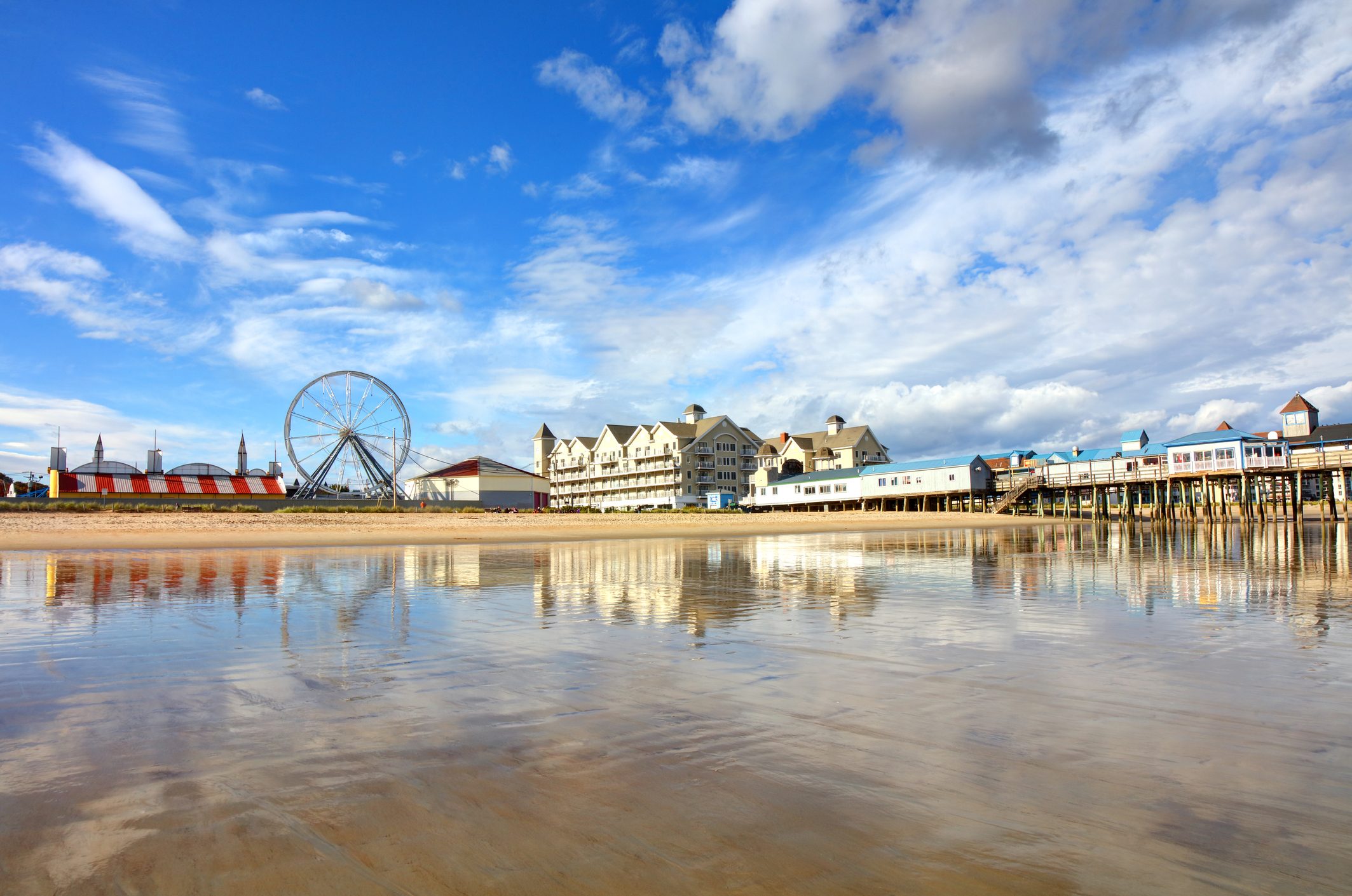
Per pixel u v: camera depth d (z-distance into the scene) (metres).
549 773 5.29
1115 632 11.02
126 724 6.49
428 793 4.94
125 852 4.12
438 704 7.17
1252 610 13.10
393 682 8.05
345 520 55.62
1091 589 16.48
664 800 4.82
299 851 4.13
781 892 3.67
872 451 112.06
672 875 3.85
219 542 38.88
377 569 23.05
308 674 8.47
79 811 4.66
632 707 7.02
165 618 12.79
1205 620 12.11
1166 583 17.41
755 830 4.38
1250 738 6.01
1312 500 81.94
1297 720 6.50
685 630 11.53
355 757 5.62
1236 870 3.88
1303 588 16.17
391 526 53.81
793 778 5.20
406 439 93.44
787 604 14.48
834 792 4.93
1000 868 3.91
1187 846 4.15
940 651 9.68
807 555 28.97
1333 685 7.75
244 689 7.76
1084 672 8.41
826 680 8.12
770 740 6.02
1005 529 57.97
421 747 5.86
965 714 6.73
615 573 21.72
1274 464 61.38
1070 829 4.38
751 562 25.44
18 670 8.66
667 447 115.12
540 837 4.30
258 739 6.08
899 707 7.00
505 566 24.59
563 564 25.16
